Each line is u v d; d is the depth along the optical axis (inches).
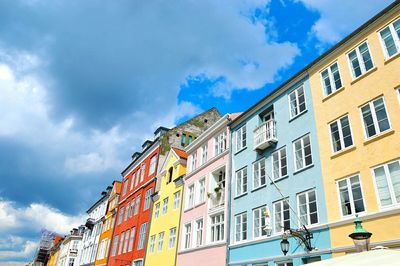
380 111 585.0
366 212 544.1
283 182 746.8
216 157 1051.3
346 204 589.6
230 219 888.9
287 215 711.7
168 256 1121.4
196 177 1141.1
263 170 835.4
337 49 708.7
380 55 611.8
